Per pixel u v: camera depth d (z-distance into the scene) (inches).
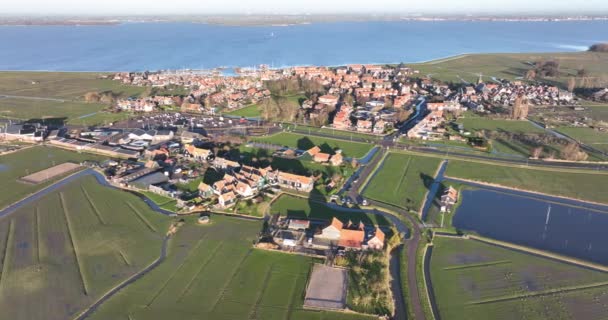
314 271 3762.3
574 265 3846.0
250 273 3732.8
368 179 5713.6
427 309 3299.7
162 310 3260.3
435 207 4948.3
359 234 4205.2
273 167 6087.6
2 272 3720.5
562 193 5295.3
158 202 5083.7
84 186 5526.6
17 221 4616.1
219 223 4589.1
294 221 4515.3
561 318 3179.1
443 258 3964.1
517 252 4062.5
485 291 3501.5
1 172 5959.6
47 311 3257.9
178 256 3981.3
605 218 4722.0
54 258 3941.9
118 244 4178.2
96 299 3390.7
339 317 3216.0
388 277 3713.1
